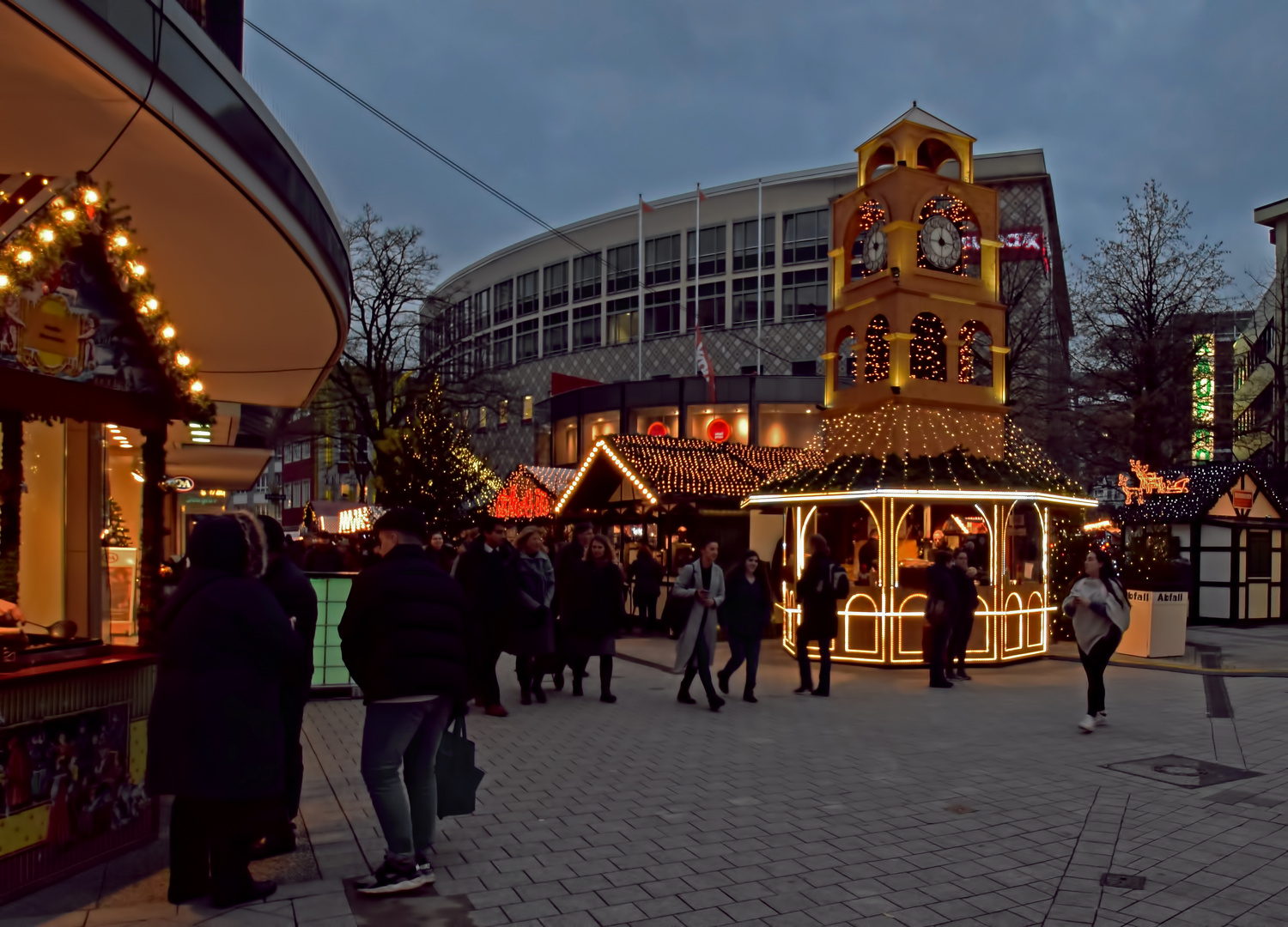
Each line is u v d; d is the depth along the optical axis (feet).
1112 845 18.53
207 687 14.26
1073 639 57.31
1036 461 59.57
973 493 46.01
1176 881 16.58
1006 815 20.51
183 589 14.84
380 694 15.65
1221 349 95.86
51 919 13.87
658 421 143.43
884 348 52.54
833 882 16.37
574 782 23.25
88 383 17.98
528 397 194.59
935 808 21.09
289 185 26.08
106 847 16.70
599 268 191.11
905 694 37.73
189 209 24.85
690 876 16.62
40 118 19.16
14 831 14.76
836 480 48.01
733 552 61.41
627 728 30.32
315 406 119.34
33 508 21.29
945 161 56.90
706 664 33.73
